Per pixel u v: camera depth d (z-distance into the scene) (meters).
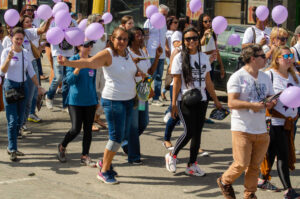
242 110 5.67
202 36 9.01
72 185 6.71
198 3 9.27
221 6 19.08
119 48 6.49
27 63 8.10
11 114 7.78
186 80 6.98
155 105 12.58
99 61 6.36
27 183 6.69
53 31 6.71
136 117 7.66
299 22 19.25
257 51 5.66
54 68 11.18
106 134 9.66
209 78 7.15
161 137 9.54
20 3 22.19
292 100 5.21
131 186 6.78
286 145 6.35
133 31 7.59
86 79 7.44
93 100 7.51
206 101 7.20
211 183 7.00
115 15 19.45
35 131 9.82
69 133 7.62
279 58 6.49
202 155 8.38
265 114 5.91
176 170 7.57
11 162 7.70
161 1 18.77
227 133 9.98
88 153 7.74
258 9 9.06
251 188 6.00
